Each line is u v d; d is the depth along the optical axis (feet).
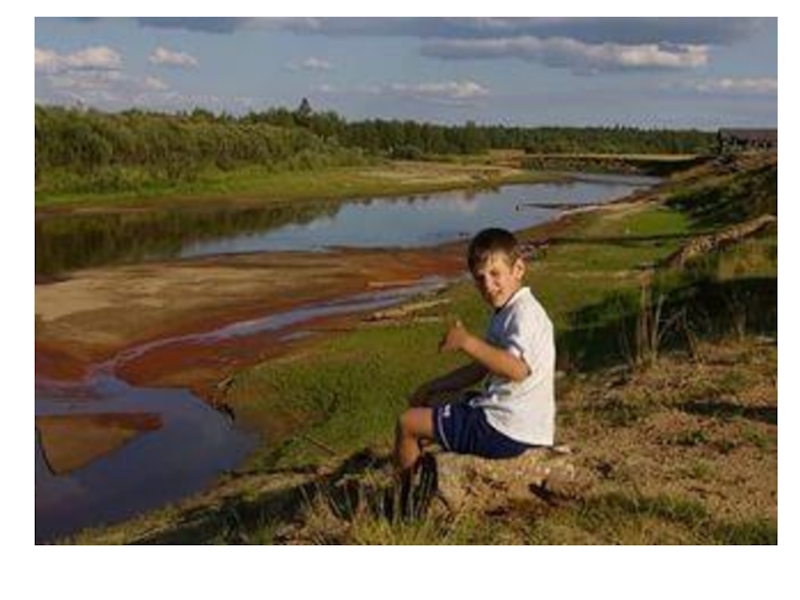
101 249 124.16
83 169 187.32
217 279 98.94
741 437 24.73
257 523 25.38
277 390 54.85
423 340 61.77
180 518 32.45
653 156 435.53
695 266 65.16
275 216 175.01
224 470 45.11
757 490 20.86
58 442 50.29
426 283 99.76
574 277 78.95
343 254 121.08
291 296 90.12
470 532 18.16
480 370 19.24
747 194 129.39
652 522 18.89
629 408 29.04
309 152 268.82
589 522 18.63
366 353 59.26
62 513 41.65
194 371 63.41
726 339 37.40
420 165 331.57
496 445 18.16
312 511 21.52
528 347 17.51
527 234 131.75
